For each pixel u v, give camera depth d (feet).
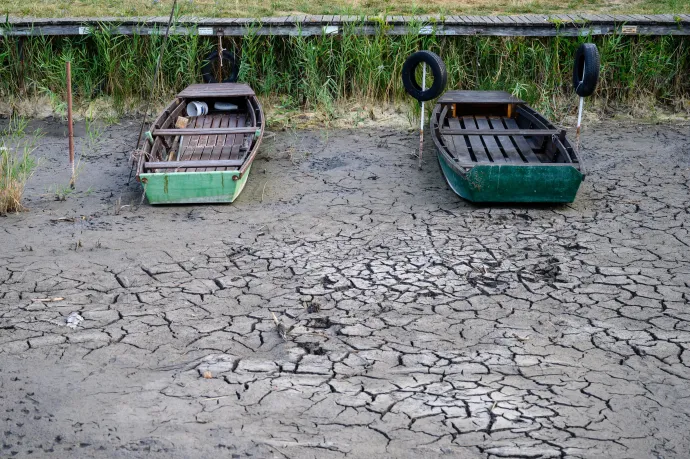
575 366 19.17
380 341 20.38
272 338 20.53
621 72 44.04
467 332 20.85
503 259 25.55
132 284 23.68
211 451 15.92
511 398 17.79
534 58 43.93
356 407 17.46
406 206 30.76
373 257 25.73
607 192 32.14
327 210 30.35
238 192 31.24
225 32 43.55
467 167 30.27
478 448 16.02
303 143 39.34
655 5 50.16
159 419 17.01
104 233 27.76
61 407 17.43
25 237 27.25
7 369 18.90
